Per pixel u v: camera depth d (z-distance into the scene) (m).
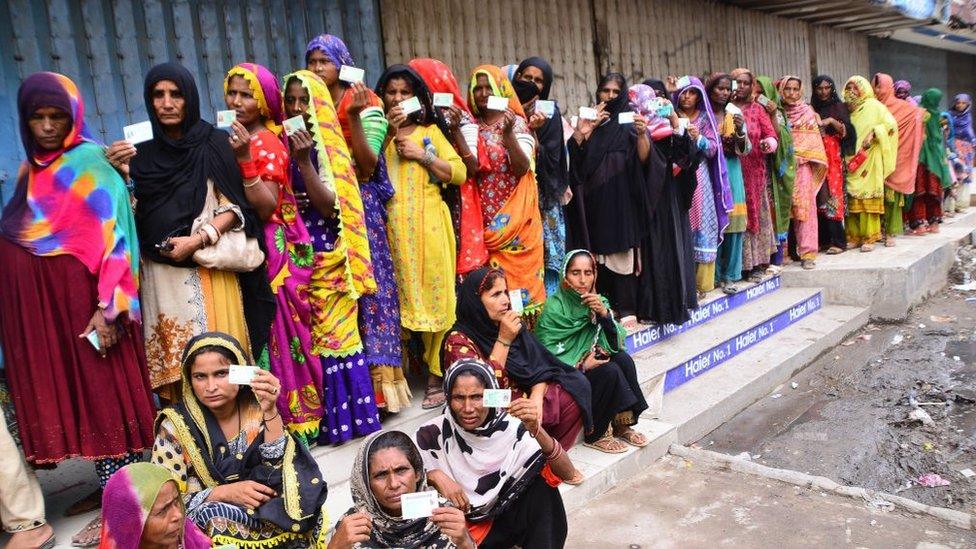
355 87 3.53
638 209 5.44
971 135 11.80
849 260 8.03
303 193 3.58
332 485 3.43
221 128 3.25
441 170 3.94
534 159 4.48
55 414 2.79
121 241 2.80
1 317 2.78
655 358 5.48
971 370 5.93
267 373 2.49
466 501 2.78
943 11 12.16
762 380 5.74
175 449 2.55
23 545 2.76
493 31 6.56
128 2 4.33
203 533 2.38
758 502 3.85
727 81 6.26
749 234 6.98
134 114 4.38
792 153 7.33
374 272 3.77
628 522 3.68
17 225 2.78
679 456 4.45
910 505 3.75
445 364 3.62
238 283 3.25
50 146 2.81
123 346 2.88
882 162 8.29
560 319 4.17
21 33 3.94
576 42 7.38
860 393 5.71
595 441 4.21
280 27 5.05
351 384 3.64
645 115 5.60
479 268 3.88
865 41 13.23
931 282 8.20
